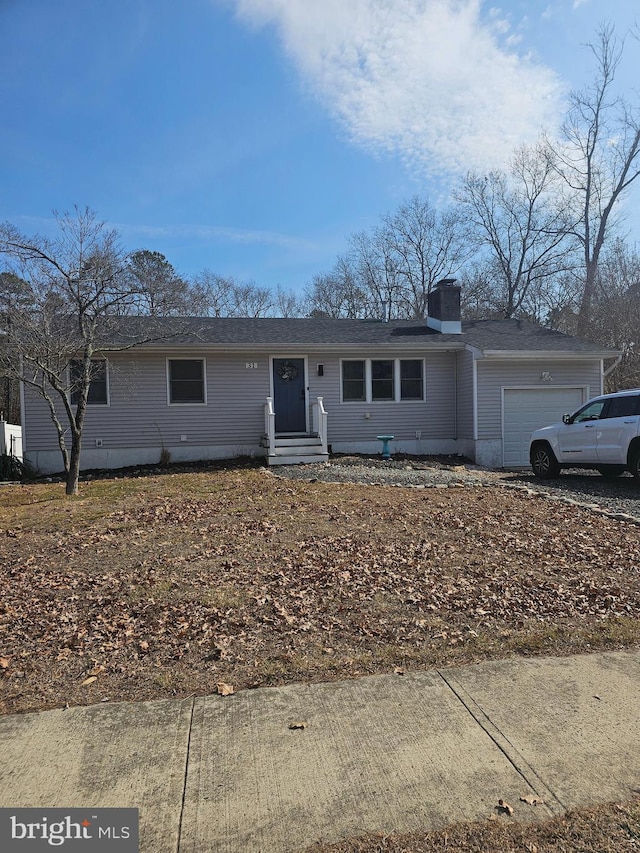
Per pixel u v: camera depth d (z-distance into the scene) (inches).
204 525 310.5
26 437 586.2
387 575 222.5
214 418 633.0
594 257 1145.4
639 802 100.8
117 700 137.4
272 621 180.5
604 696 136.4
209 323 684.1
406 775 109.0
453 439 686.5
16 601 202.8
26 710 133.3
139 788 106.3
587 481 478.6
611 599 197.0
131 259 578.6
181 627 176.7
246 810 100.4
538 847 91.4
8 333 427.5
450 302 715.4
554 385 654.5
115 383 606.9
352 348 641.0
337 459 613.9
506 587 209.2
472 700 135.3
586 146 1139.3
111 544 275.7
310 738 121.0
